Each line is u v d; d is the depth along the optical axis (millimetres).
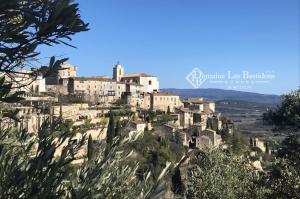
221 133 122000
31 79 4133
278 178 20312
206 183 26172
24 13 3516
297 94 20109
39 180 4641
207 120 135750
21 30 3580
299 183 19578
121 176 6215
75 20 3631
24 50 3635
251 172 27688
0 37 3572
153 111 134000
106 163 5770
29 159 5035
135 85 159625
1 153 4879
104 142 6188
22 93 3854
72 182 5422
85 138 5355
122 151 6168
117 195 6141
